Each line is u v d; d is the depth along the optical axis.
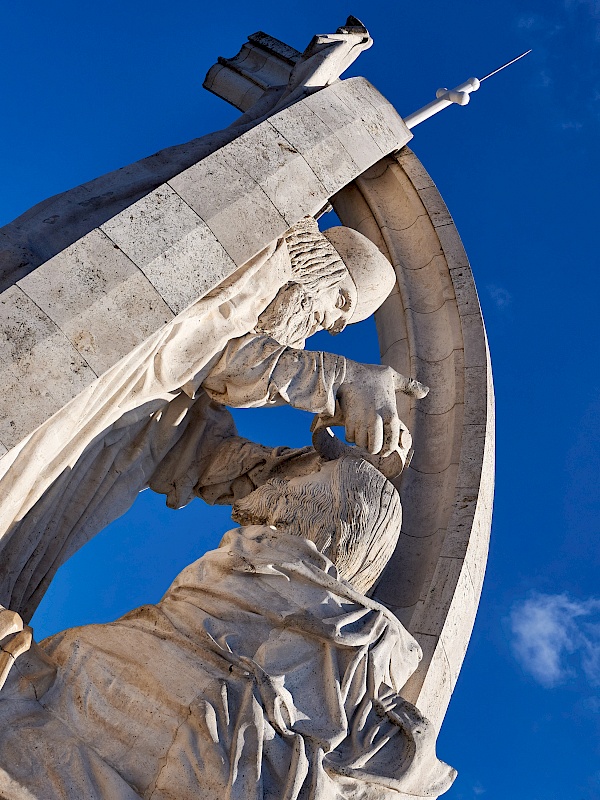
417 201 9.25
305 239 7.00
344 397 6.43
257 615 5.04
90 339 5.04
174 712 4.55
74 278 5.14
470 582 7.16
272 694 4.62
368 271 7.29
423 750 4.88
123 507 6.52
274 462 6.95
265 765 4.45
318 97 6.67
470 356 8.38
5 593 5.62
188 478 7.04
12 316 4.93
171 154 6.70
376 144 6.74
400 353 8.76
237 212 5.77
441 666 6.67
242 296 6.18
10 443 4.70
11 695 4.64
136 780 4.42
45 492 5.66
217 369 6.30
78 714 4.66
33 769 4.37
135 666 4.73
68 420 5.21
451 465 7.81
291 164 6.14
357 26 8.12
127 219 5.44
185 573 5.41
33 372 4.86
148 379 5.80
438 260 8.97
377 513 5.84
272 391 6.29
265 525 5.81
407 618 7.02
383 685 5.12
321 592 5.23
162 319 5.26
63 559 6.11
